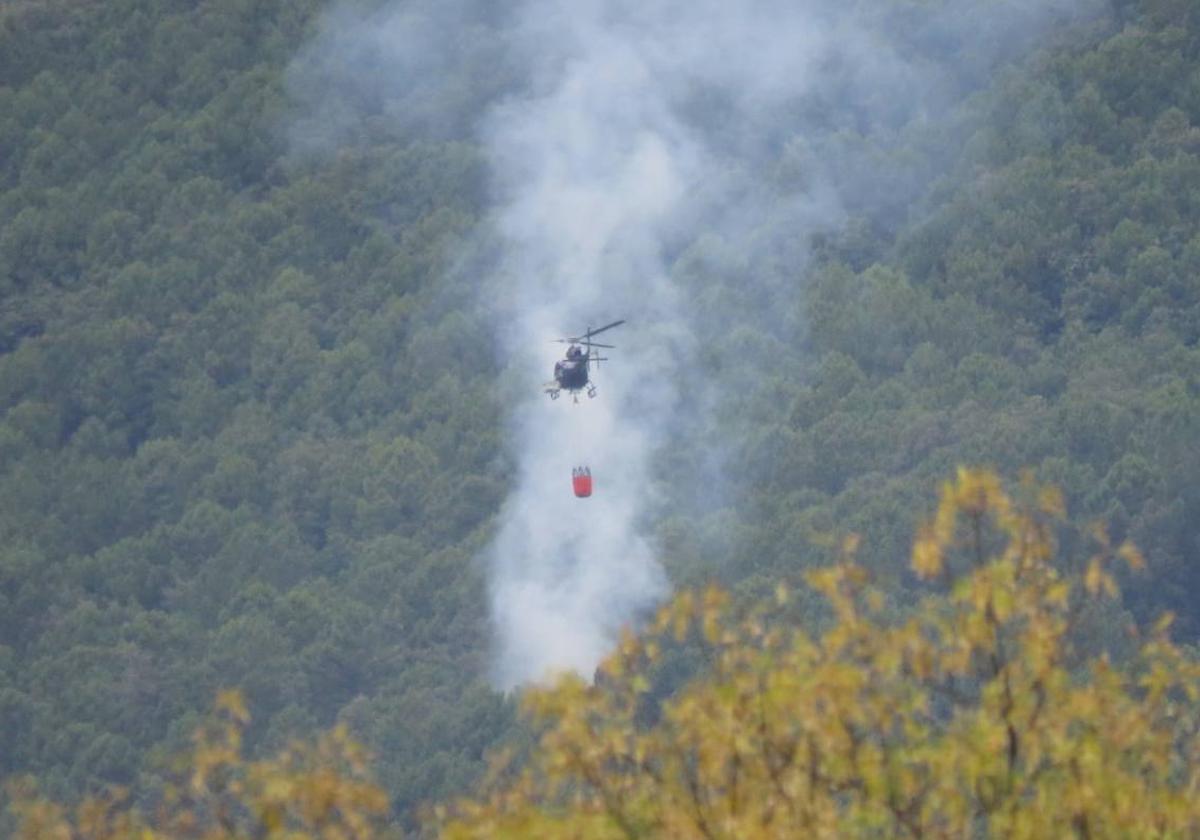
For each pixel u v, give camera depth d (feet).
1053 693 112.68
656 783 114.11
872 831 114.11
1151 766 116.37
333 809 116.78
